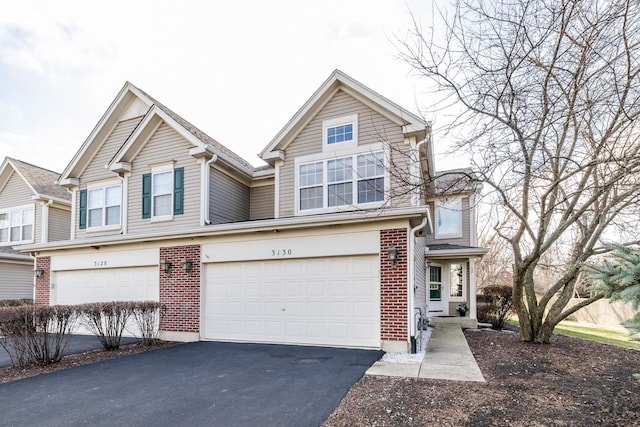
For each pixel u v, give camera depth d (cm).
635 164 485
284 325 1000
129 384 651
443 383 609
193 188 1277
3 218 1922
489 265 2486
